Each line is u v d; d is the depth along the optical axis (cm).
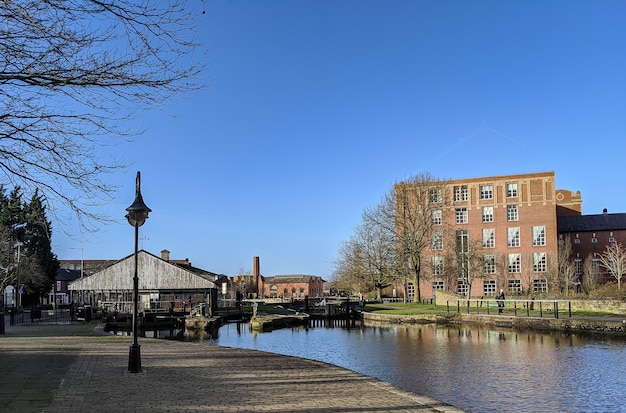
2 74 824
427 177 5906
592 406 1313
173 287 4919
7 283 5159
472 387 1534
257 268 12031
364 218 6216
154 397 972
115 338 2305
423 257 6094
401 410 893
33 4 786
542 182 6619
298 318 4519
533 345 2466
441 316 4041
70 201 988
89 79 852
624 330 2916
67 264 12862
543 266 6500
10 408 867
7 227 4778
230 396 992
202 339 3167
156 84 901
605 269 6931
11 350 1766
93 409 866
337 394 1027
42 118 923
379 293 6456
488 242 6731
